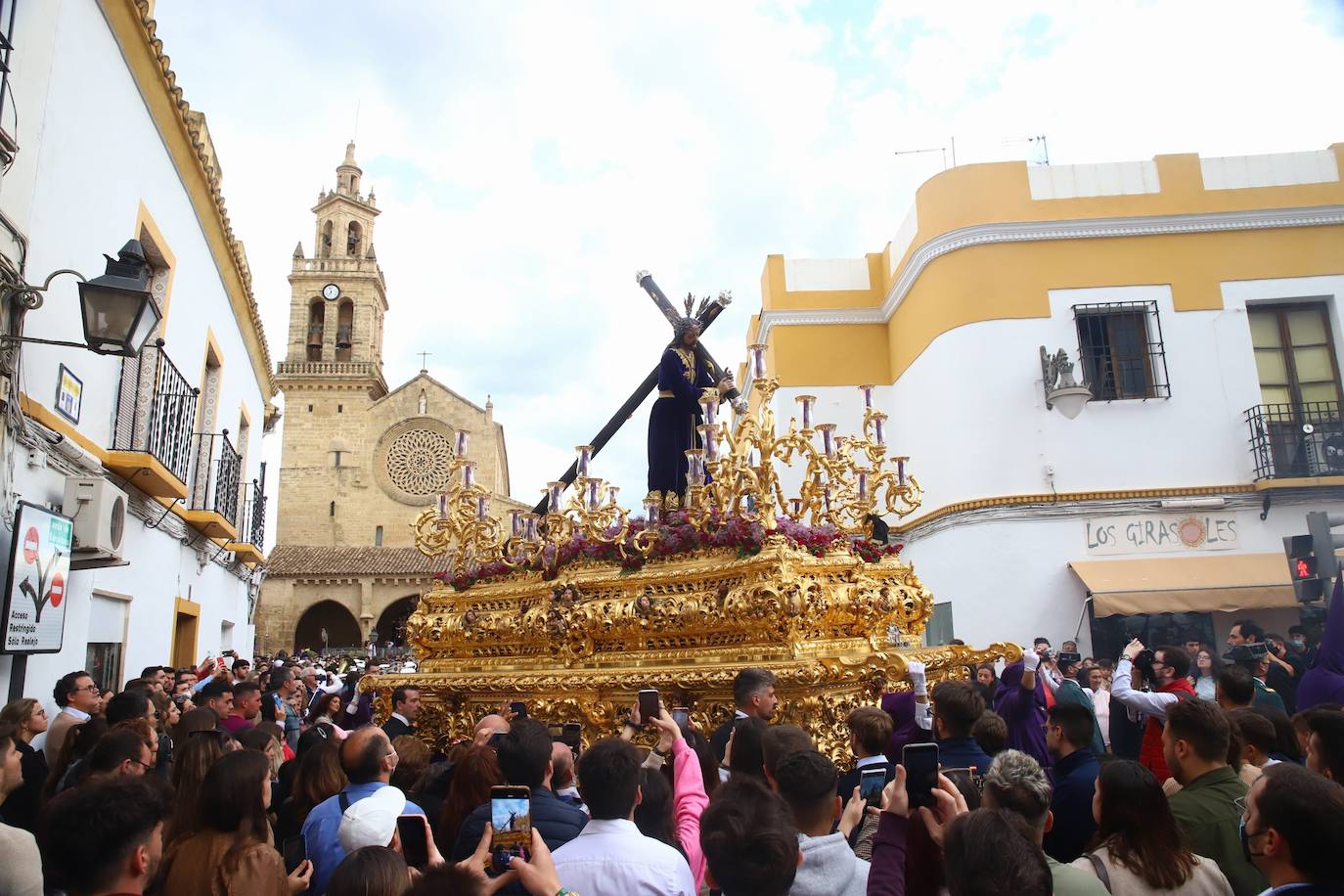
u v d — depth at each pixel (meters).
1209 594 15.90
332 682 14.94
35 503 8.04
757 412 7.33
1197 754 3.98
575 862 3.25
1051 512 16.89
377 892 2.83
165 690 9.03
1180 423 17.05
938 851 3.05
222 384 16.94
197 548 15.73
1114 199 17.78
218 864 3.51
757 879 2.60
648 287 9.80
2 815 5.66
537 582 8.69
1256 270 17.41
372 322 58.25
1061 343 17.39
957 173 18.19
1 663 7.45
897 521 20.25
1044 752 6.80
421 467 54.12
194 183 13.30
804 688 6.22
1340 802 2.71
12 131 7.15
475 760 4.55
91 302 6.70
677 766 4.37
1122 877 3.25
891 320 21.06
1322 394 17.17
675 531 7.88
